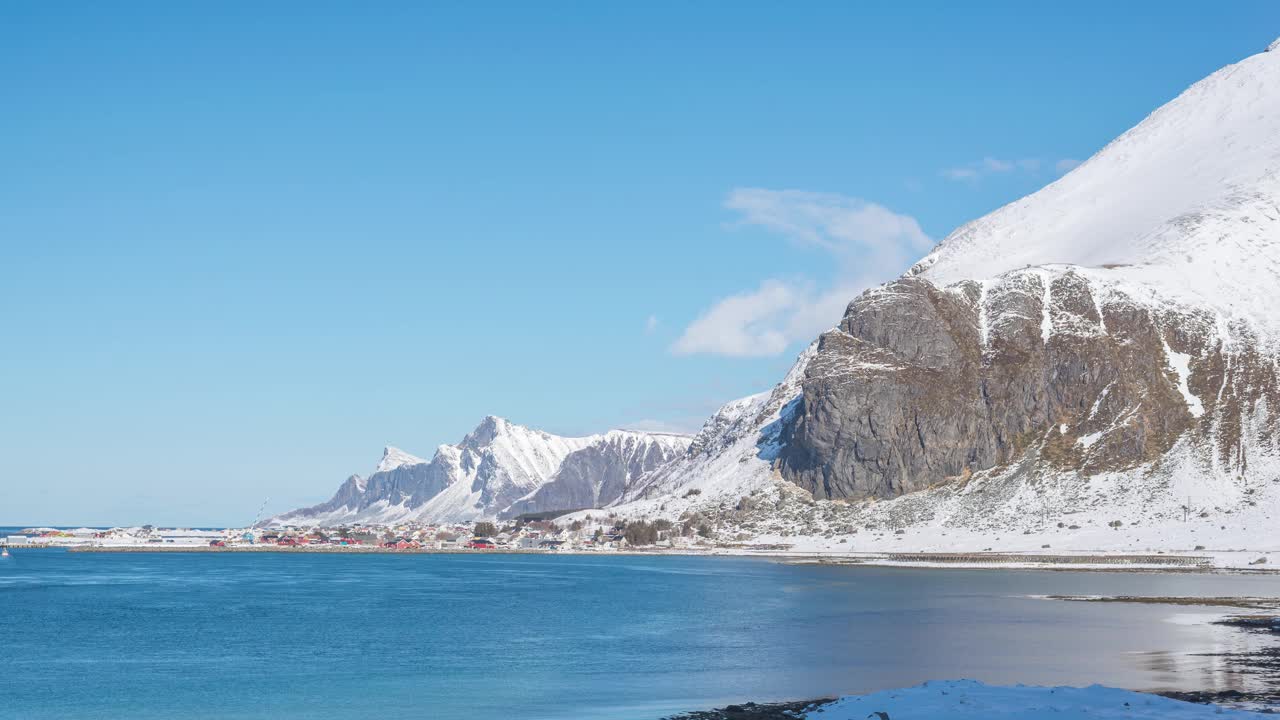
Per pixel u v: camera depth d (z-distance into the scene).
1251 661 89.81
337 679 89.50
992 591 179.38
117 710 77.00
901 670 89.25
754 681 85.06
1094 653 96.56
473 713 73.50
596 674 90.44
